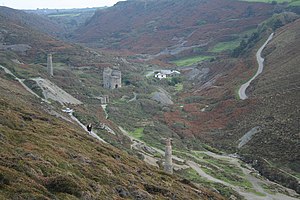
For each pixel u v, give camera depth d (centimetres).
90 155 3616
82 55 16038
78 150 3609
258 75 12425
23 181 2166
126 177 3344
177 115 10619
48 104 7750
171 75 16888
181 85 15612
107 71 12662
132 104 11000
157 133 8725
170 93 14025
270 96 9738
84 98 10500
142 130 8856
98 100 10725
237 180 6438
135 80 13712
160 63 19925
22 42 15788
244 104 10012
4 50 14125
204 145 8650
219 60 17425
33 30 18938
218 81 13925
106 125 7844
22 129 3656
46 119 4781
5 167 2264
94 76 13512
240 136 8575
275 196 5831
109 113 9650
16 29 17275
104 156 3850
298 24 15738
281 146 7425
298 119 8000
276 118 8500
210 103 11588
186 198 3491
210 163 7312
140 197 2911
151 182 3588
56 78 11294
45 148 3164
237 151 8025
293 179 6394
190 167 6850
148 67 18488
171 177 4406
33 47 15575
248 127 8738
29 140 3259
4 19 18775
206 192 4406
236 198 5478
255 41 16938
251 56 14812
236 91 11519
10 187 2050
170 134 8894
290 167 6819
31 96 7875
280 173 6662
